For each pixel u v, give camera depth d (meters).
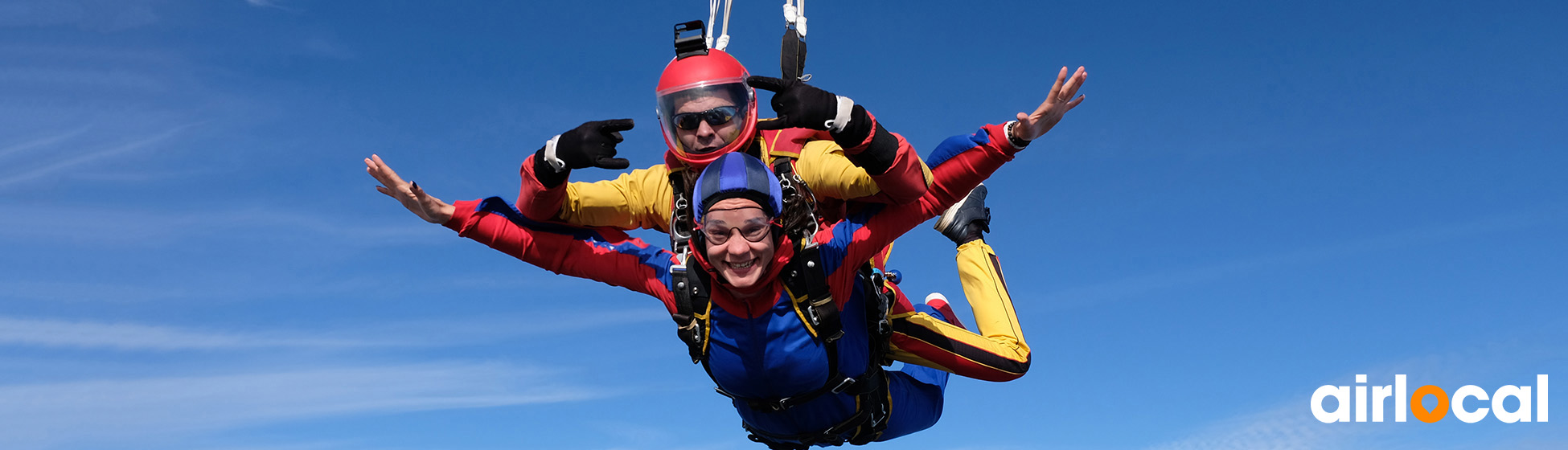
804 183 4.35
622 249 4.75
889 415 5.55
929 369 6.25
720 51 4.41
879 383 5.39
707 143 4.29
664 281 4.67
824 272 4.43
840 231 4.49
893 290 5.32
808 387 4.79
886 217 4.54
